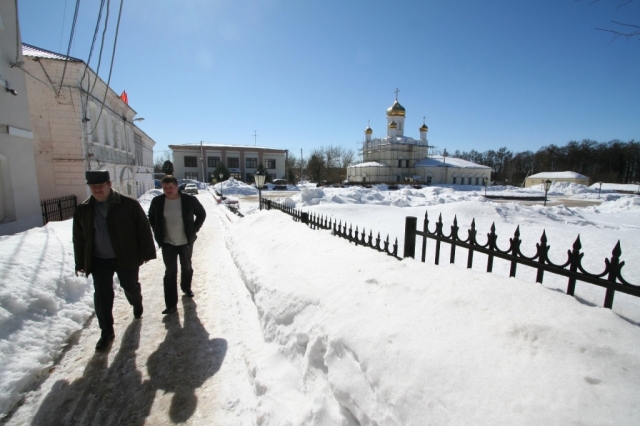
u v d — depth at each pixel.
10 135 7.92
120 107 19.45
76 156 13.46
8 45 7.93
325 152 75.31
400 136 63.69
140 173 27.86
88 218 3.30
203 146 62.97
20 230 8.01
